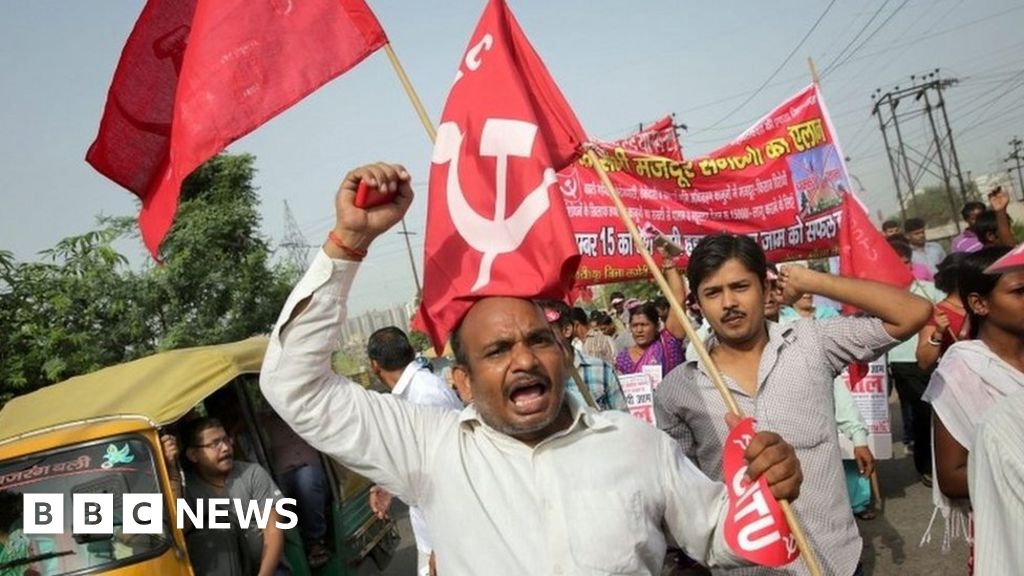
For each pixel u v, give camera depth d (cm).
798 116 659
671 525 215
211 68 280
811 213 653
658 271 250
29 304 816
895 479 787
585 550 196
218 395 555
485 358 207
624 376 648
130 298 998
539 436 210
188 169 279
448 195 252
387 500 577
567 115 269
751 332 310
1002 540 195
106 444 438
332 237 207
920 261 1023
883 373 699
